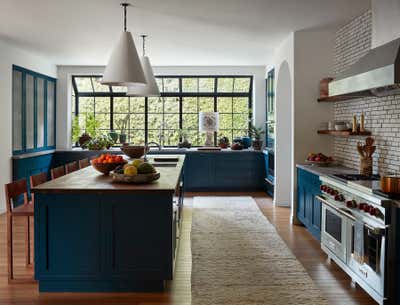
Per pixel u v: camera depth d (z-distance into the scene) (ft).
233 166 29.40
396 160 13.91
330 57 19.89
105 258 11.52
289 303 10.93
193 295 11.43
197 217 21.13
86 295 11.52
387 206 10.03
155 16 16.96
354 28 17.60
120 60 14.51
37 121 27.07
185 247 16.03
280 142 24.04
